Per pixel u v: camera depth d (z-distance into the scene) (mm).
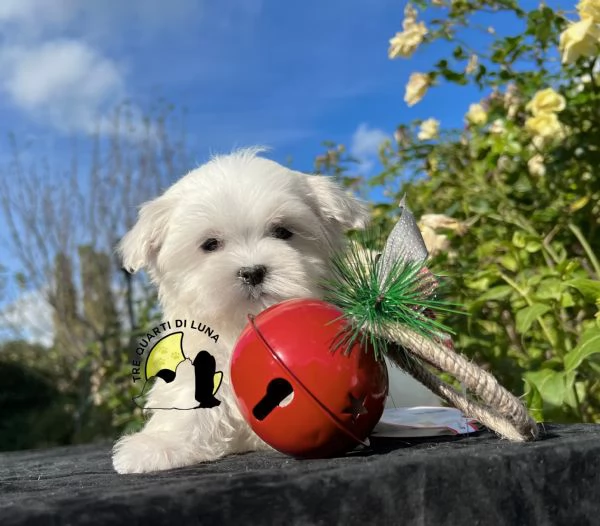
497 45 580
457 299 515
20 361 1628
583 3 457
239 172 400
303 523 173
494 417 252
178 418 324
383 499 182
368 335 248
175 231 394
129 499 159
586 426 315
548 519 201
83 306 1523
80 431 1108
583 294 407
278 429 246
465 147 646
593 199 538
